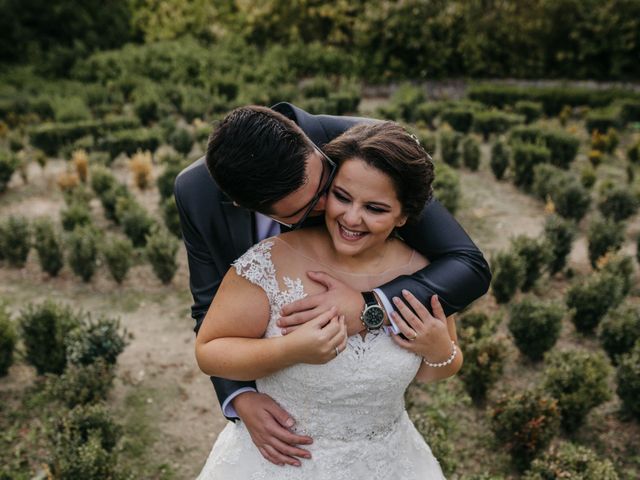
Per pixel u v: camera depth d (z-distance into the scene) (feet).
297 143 5.34
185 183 7.02
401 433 7.20
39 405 17.61
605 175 39.55
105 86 70.38
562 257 25.79
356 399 6.24
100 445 14.33
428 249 6.66
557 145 40.16
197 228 6.97
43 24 80.23
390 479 7.08
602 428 17.12
